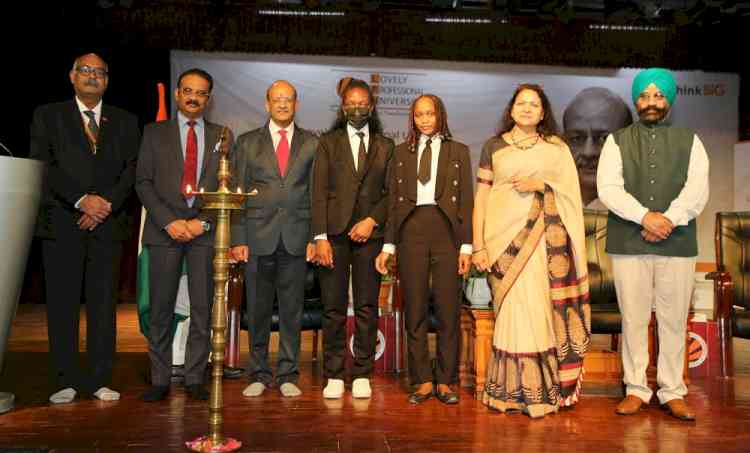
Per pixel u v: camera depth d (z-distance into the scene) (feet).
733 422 9.32
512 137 10.56
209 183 10.49
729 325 12.57
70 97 26.17
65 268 10.08
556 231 10.11
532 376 9.68
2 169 8.73
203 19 25.77
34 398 10.28
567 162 10.37
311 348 16.71
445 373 10.43
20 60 24.93
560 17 25.35
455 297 10.41
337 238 10.48
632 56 26.99
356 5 25.30
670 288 9.76
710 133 27.96
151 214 10.18
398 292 13.21
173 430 8.57
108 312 10.38
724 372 12.52
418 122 10.48
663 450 7.97
